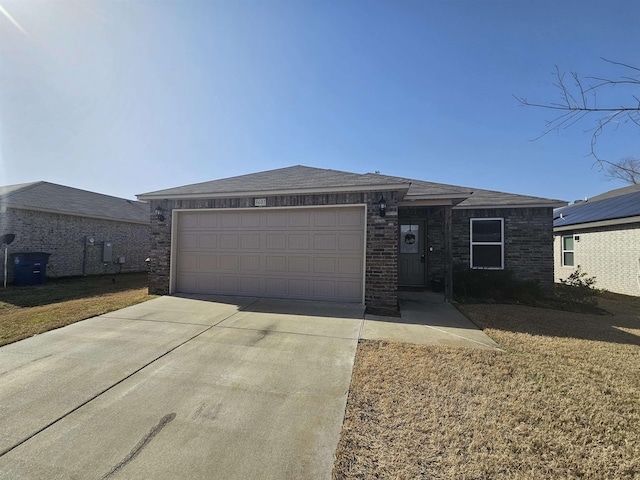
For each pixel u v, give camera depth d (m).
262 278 7.64
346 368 3.76
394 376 3.53
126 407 2.99
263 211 7.67
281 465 2.24
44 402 3.07
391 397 3.10
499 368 3.71
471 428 2.59
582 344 4.62
